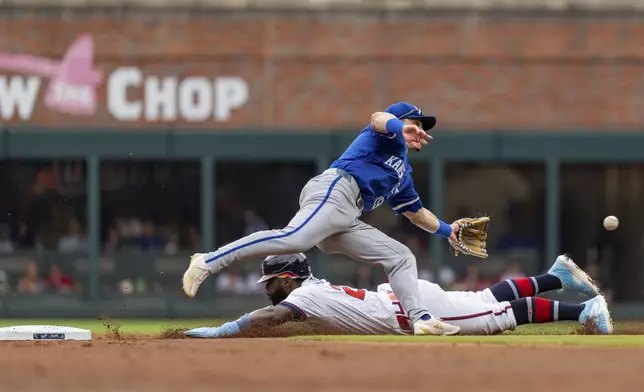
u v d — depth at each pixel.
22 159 66.75
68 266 65.44
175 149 66.62
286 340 27.83
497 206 67.88
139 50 67.50
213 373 20.19
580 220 68.50
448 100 68.00
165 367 21.20
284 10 67.88
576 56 68.25
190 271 27.31
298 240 27.75
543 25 68.19
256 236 27.66
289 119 67.69
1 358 23.11
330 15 68.00
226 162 67.38
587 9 68.25
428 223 30.72
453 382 18.78
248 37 67.69
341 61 67.88
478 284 65.12
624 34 68.31
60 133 66.44
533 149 67.06
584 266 68.19
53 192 66.94
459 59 68.06
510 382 18.78
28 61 67.38
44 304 64.94
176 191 67.19
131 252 65.31
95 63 67.56
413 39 68.00
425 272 64.50
